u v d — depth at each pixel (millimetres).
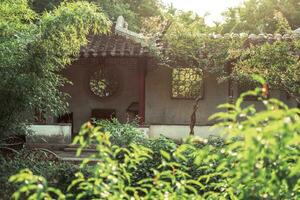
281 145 2219
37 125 13430
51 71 8531
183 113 15812
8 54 7570
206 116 15625
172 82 15836
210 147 2709
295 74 11266
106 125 8359
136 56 13867
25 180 2504
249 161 2189
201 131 13781
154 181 3107
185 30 13031
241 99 2270
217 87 15617
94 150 12312
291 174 2369
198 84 15648
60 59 8383
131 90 16672
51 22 7715
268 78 11352
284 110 2074
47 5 18141
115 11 21031
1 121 7973
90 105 16703
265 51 11312
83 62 15719
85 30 8148
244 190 2674
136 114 15953
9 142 9188
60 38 7930
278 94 15336
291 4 24141
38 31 7828
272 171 2410
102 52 13898
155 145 6684
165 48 13578
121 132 7945
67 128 13469
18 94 7723
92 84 16688
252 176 2389
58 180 6770
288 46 11375
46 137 13461
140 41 14297
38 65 7816
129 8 24547
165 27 14141
